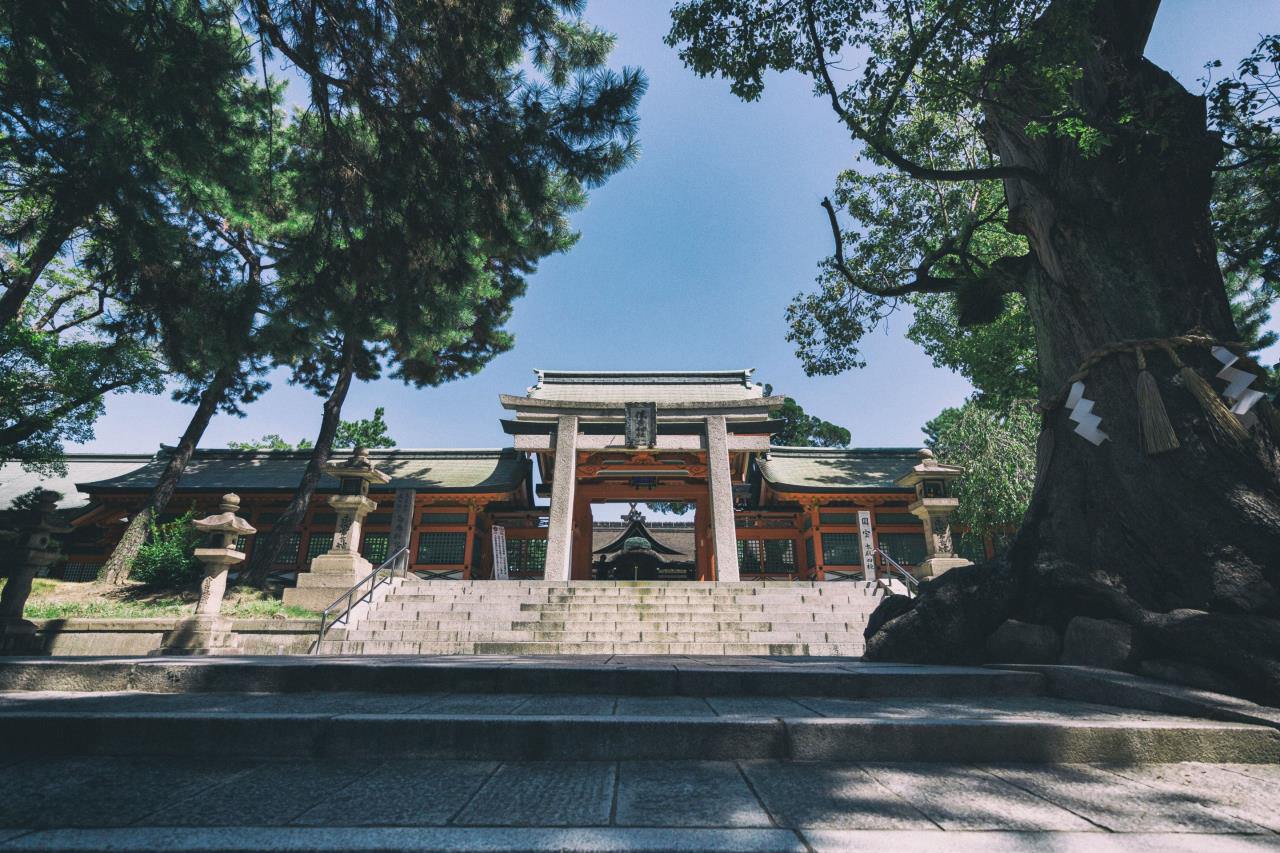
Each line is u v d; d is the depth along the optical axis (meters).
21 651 10.08
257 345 8.52
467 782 2.86
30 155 6.21
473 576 22.91
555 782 2.86
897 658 6.26
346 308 8.79
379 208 8.14
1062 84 5.97
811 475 23.80
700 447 20.12
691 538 31.50
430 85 7.38
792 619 12.68
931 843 2.13
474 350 21.91
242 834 2.21
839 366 11.62
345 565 13.54
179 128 6.41
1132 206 6.11
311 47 7.10
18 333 15.53
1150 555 5.20
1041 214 6.80
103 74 6.03
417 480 23.73
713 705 4.10
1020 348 16.08
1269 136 6.55
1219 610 4.62
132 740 3.37
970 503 19.92
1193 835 2.24
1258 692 3.95
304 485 18.34
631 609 13.09
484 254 8.97
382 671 4.70
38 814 2.45
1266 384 5.39
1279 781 2.92
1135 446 5.55
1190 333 5.67
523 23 6.88
